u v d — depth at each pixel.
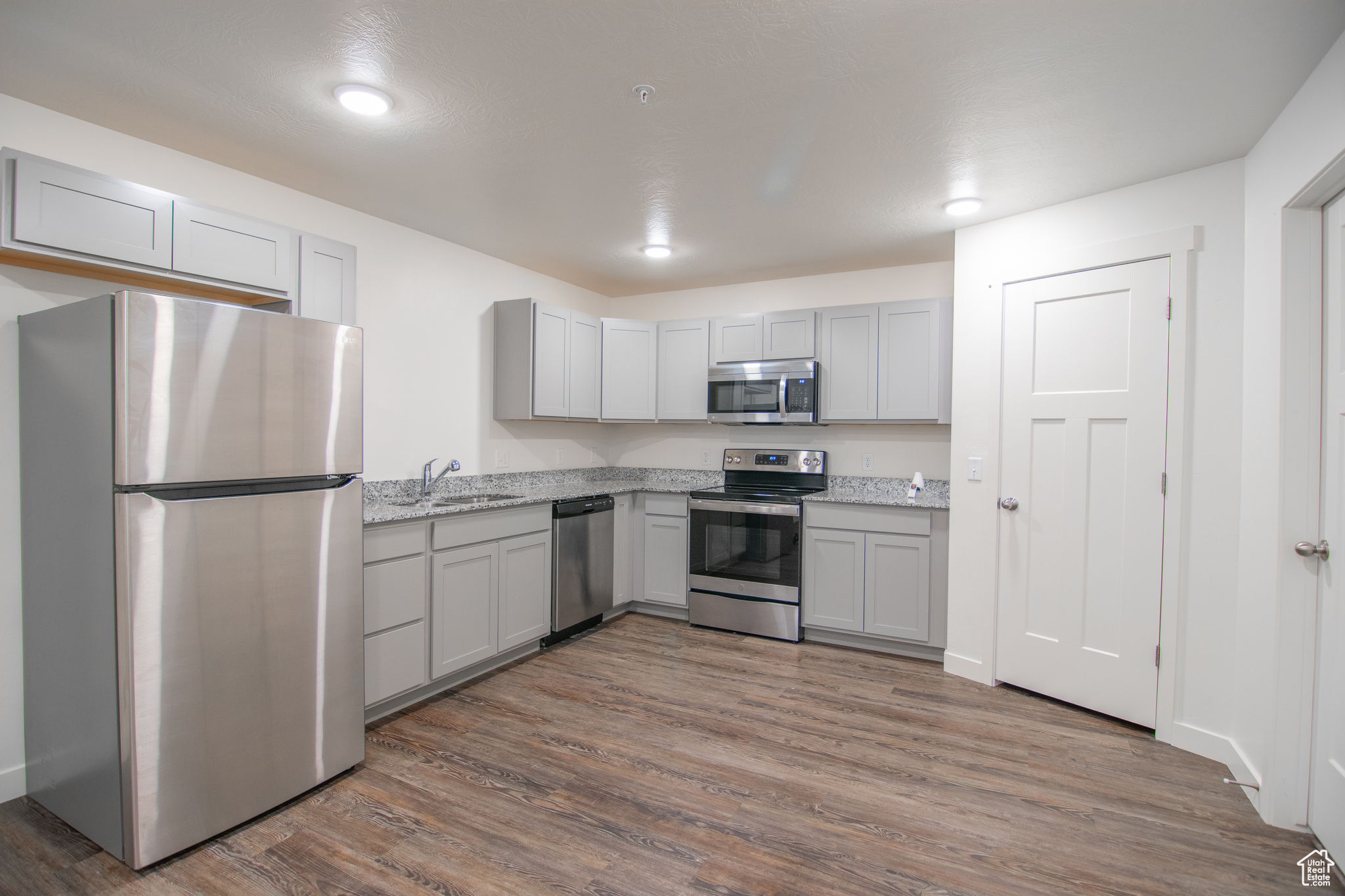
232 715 1.90
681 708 2.82
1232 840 1.89
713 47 1.72
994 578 3.06
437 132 2.22
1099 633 2.70
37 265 1.97
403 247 3.27
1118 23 1.59
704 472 4.68
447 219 3.15
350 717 2.24
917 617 3.44
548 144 2.31
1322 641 1.89
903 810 2.04
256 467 1.94
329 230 2.91
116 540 1.68
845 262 3.90
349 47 1.73
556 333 3.89
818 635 3.78
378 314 3.15
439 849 1.83
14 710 2.04
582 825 1.95
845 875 1.73
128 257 1.99
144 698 1.71
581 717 2.72
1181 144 2.24
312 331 2.09
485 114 2.09
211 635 1.85
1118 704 2.64
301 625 2.08
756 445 4.48
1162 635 2.50
